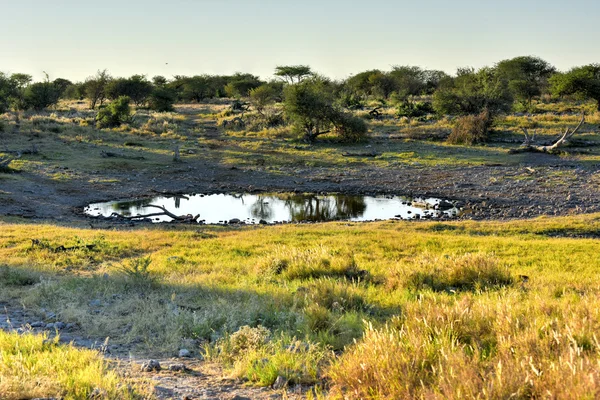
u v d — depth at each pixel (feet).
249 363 17.98
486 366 14.64
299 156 142.20
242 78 407.23
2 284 33.91
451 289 34.63
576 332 16.67
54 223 76.13
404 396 13.42
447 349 15.53
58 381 14.79
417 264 39.91
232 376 17.39
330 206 96.07
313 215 89.15
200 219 85.87
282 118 199.41
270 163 135.23
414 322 19.45
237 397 15.38
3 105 208.85
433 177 116.57
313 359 18.38
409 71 341.21
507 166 124.26
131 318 25.20
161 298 30.12
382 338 16.81
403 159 136.77
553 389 12.20
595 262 45.93
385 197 102.89
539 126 176.04
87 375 15.28
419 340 16.42
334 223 78.23
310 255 43.47
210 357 19.90
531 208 87.61
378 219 84.02
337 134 170.60
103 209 92.84
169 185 113.19
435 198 100.94
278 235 65.05
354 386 14.98
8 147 135.85
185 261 48.49
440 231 70.59
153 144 155.43
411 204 96.27
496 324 19.04
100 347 20.88
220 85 410.52
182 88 400.06
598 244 56.44
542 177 110.73
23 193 96.68
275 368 17.24
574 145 144.97
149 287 33.09
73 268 44.70
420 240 58.80
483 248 53.57
